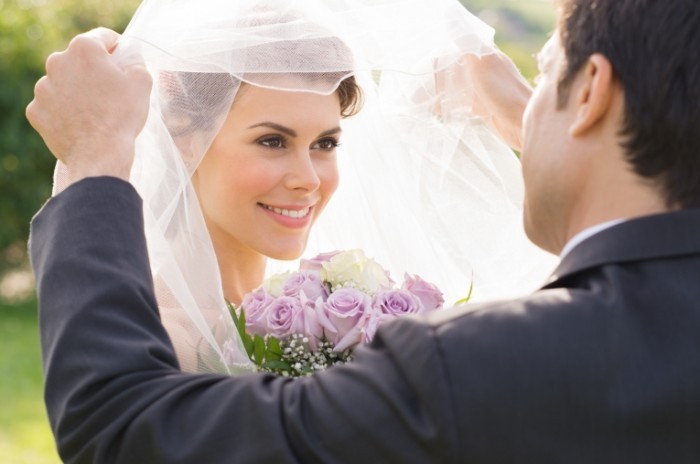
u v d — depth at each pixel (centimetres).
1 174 1062
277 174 226
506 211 259
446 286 257
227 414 154
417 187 256
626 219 158
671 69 152
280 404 153
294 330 208
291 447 149
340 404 148
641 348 146
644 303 149
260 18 214
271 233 231
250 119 223
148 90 189
